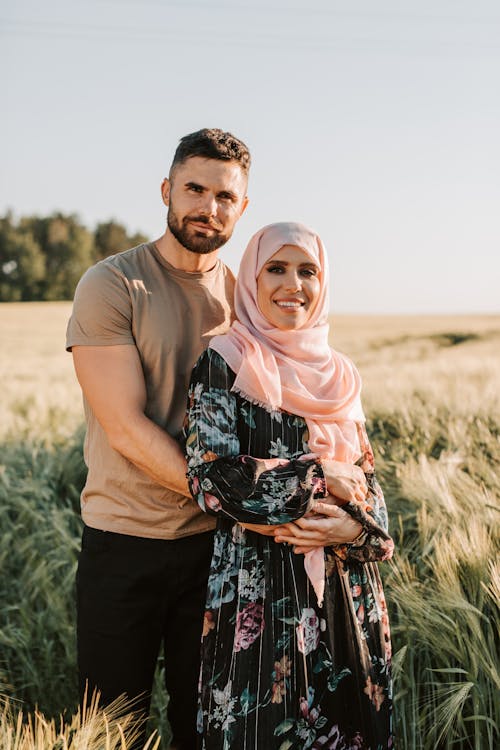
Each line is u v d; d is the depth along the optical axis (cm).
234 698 210
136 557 243
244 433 224
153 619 249
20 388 937
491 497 326
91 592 247
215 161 236
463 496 329
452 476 349
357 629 219
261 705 208
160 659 324
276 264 231
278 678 209
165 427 245
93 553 247
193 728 259
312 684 212
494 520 304
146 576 243
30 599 361
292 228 231
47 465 499
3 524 432
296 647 211
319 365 237
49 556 391
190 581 250
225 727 210
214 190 236
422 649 284
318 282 237
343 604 221
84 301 236
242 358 223
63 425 652
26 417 712
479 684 261
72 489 482
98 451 249
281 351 233
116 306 235
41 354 2245
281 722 207
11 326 3409
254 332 233
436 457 446
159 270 246
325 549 223
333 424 232
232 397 223
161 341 241
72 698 314
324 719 214
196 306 249
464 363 892
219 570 224
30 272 7106
